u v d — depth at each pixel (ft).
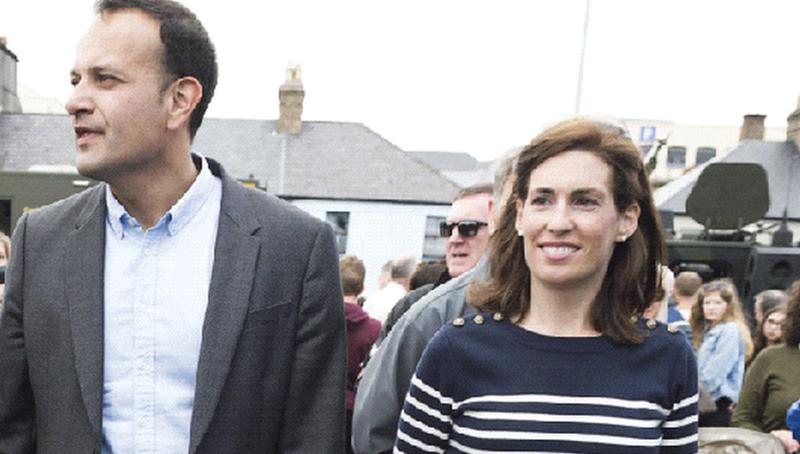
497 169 6.01
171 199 4.70
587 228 4.49
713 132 104.63
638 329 4.75
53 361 4.63
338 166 59.06
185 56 4.48
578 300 4.69
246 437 4.70
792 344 10.69
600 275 4.69
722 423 11.84
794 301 10.78
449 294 6.05
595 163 4.54
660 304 7.53
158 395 4.61
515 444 4.42
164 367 4.63
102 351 4.56
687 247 19.27
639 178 4.75
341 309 5.24
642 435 4.42
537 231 4.58
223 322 4.61
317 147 61.21
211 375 4.55
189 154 4.79
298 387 5.00
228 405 4.61
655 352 4.65
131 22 4.32
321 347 5.06
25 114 62.64
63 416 4.60
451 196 55.93
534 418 4.43
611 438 4.37
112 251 4.72
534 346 4.61
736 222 20.08
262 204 5.07
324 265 5.08
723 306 14.34
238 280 4.70
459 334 4.76
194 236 4.79
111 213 4.71
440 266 12.34
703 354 13.83
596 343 4.60
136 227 4.72
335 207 54.24
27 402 5.01
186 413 4.64
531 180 4.67
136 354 4.61
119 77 4.27
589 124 4.77
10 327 4.83
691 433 4.74
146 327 4.62
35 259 4.78
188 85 4.53
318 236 5.11
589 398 4.46
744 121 65.67
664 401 4.59
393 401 5.92
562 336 4.66
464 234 7.89
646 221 4.96
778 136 107.96
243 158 59.98
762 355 10.88
